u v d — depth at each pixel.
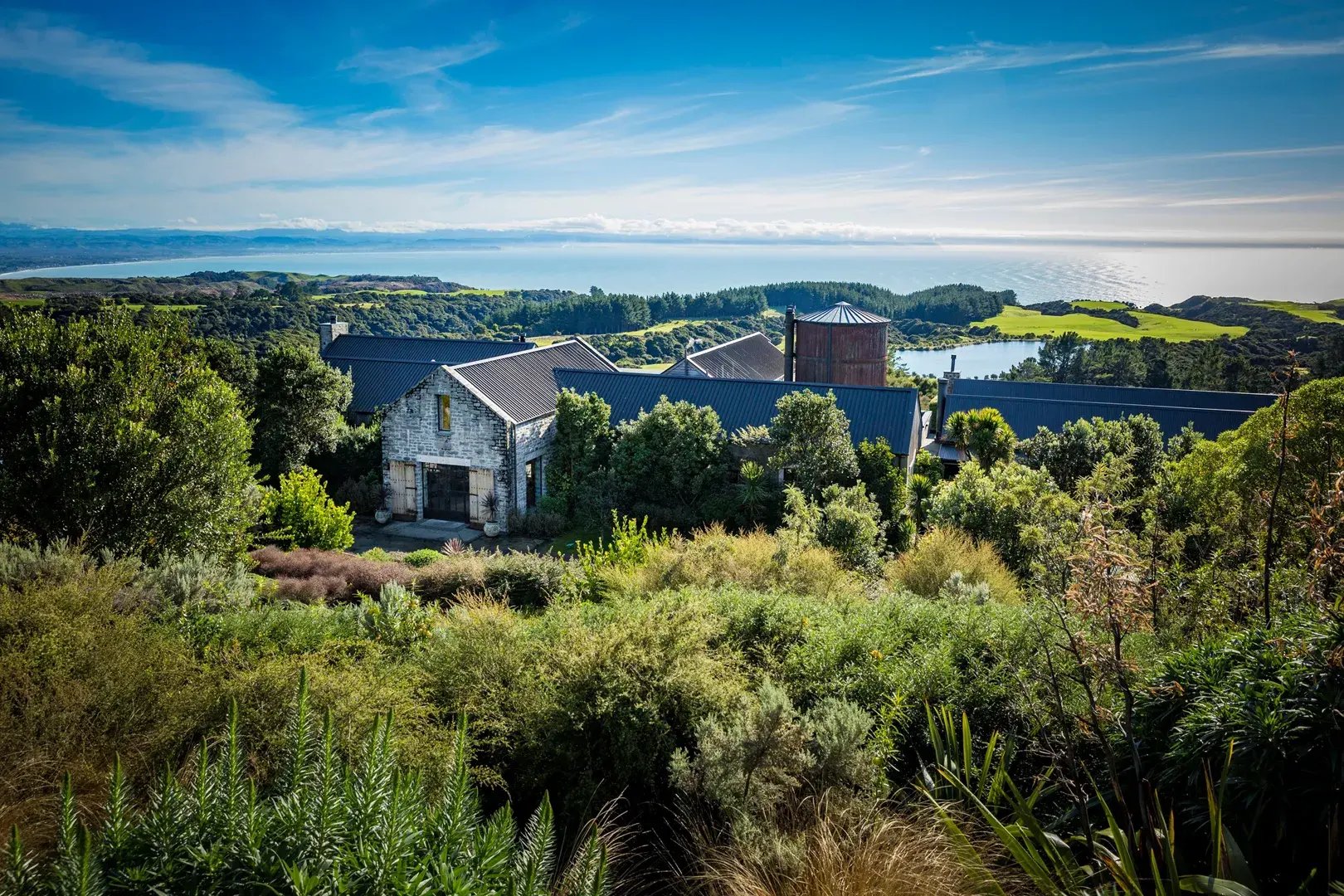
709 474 29.72
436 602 12.12
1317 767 4.49
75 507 14.10
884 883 4.73
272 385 33.12
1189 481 14.81
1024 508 17.59
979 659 7.69
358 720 6.12
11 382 14.73
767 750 5.98
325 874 3.30
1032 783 6.20
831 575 14.05
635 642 7.55
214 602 10.98
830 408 29.08
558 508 32.38
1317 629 4.95
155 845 3.36
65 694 6.57
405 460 33.03
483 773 6.34
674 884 5.68
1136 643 7.05
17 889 3.14
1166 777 4.96
